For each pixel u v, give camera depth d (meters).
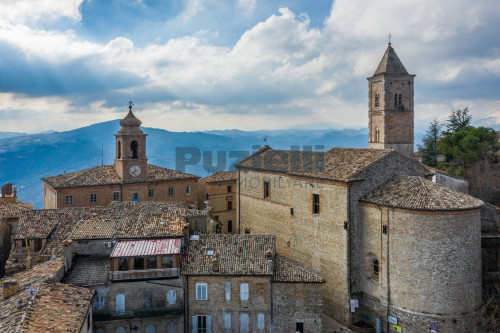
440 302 42.38
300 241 56.25
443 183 71.94
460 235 42.59
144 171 76.50
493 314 43.69
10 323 32.31
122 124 75.19
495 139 84.19
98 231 48.53
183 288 44.00
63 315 35.12
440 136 96.38
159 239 46.62
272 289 43.91
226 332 43.69
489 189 72.00
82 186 70.94
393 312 44.75
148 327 43.31
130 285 43.38
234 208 85.75
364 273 48.38
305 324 43.84
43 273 42.22
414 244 42.91
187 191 81.69
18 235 52.72
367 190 48.91
